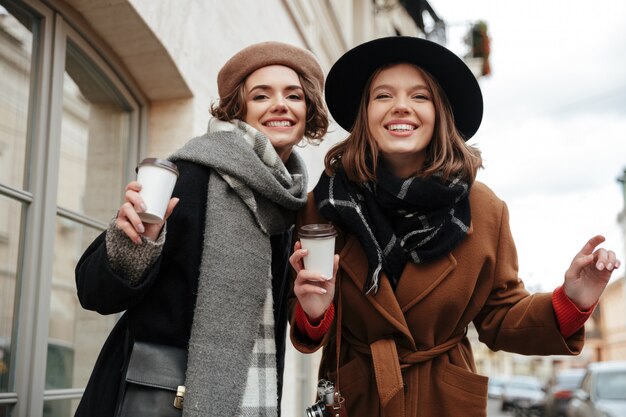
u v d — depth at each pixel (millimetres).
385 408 1864
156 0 3035
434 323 1937
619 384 7695
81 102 2973
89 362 2924
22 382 2373
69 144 2857
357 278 1938
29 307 2426
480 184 2115
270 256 1723
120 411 1533
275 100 1932
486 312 2061
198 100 3551
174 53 3219
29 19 2588
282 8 5570
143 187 1432
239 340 1596
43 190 2549
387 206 1928
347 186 1976
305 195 1907
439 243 1892
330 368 2082
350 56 2018
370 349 1954
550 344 1906
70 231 2830
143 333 1598
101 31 2975
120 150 3285
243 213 1694
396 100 1973
